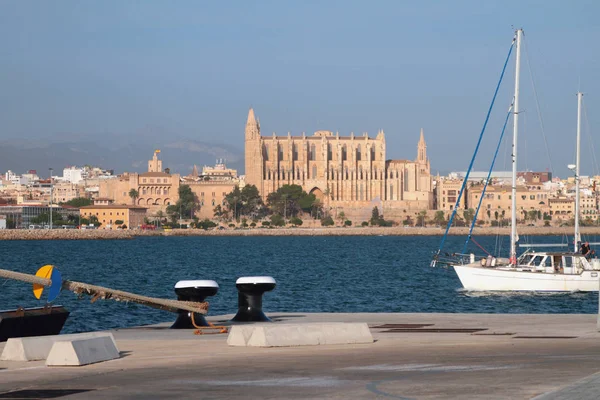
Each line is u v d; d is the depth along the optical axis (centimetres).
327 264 16450
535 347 2972
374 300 8481
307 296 8900
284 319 4106
